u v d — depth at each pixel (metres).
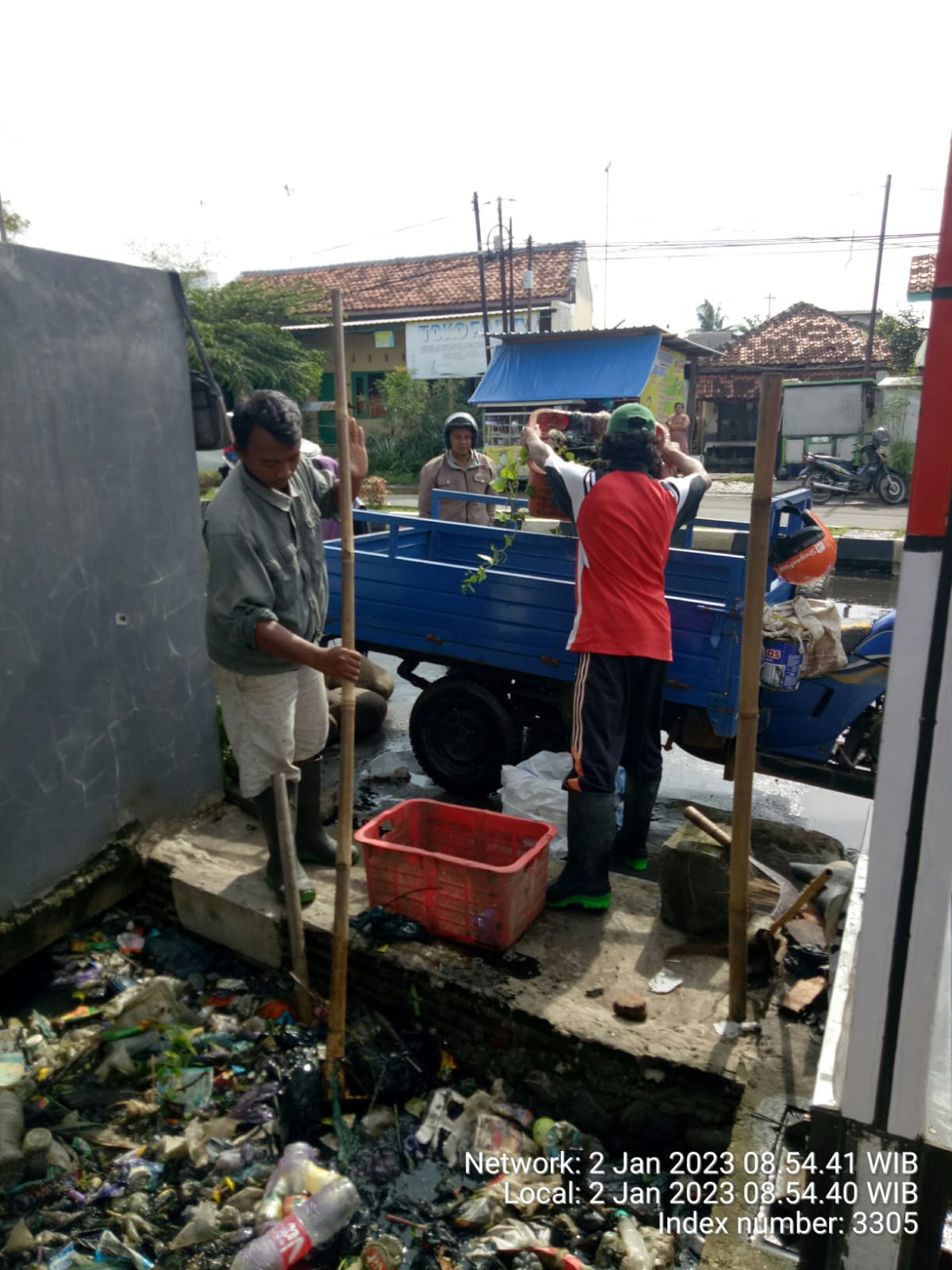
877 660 3.98
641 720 3.66
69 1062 2.99
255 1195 2.51
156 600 3.82
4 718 3.22
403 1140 2.72
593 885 3.33
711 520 5.23
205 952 3.57
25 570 3.23
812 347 29.25
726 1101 2.57
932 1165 1.75
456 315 24.39
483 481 6.43
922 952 1.62
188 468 3.92
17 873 3.33
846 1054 1.80
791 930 3.11
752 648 2.50
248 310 25.38
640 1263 2.29
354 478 3.33
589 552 3.42
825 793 5.38
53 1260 2.36
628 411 3.51
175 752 4.00
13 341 3.10
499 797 5.11
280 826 3.05
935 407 1.43
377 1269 2.30
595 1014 2.80
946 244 1.39
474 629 4.77
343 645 2.78
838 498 20.08
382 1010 3.15
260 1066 2.99
